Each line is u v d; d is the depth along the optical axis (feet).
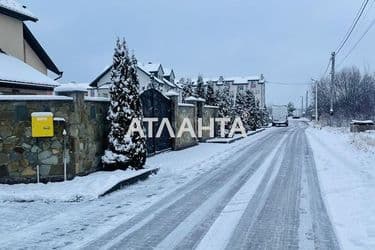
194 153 54.29
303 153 54.85
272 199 25.96
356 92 148.46
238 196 27.02
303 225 20.11
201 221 21.03
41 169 29.89
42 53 67.00
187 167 41.16
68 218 21.70
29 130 29.60
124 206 24.36
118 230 19.54
